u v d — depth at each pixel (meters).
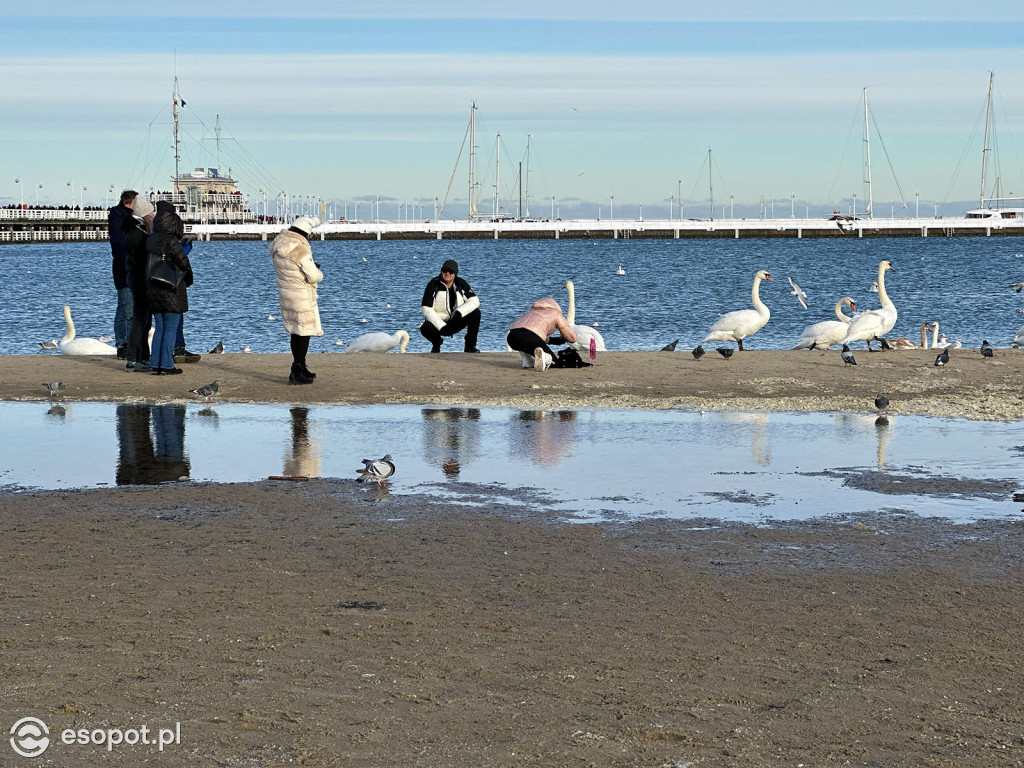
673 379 15.06
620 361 16.95
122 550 7.00
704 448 10.51
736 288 63.97
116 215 16.41
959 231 167.75
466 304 18.20
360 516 7.93
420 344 29.39
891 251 125.69
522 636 5.52
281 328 39.28
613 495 8.59
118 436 11.14
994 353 18.23
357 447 10.56
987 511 8.05
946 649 5.36
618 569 6.63
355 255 128.62
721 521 7.78
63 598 6.04
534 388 14.29
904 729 4.52
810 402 13.26
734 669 5.11
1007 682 4.98
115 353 18.22
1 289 62.84
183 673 5.04
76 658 5.20
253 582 6.36
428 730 4.51
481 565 6.72
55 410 12.81
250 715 4.62
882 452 10.29
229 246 165.12
